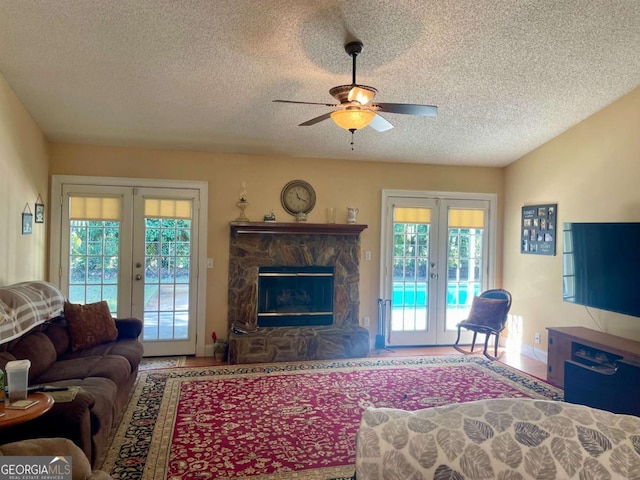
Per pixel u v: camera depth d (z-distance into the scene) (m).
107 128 4.39
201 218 5.02
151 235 4.91
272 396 3.73
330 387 3.96
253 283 5.10
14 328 2.77
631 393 3.09
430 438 1.08
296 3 2.65
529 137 4.86
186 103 3.93
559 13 2.82
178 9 2.71
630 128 3.92
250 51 3.15
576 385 3.48
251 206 5.15
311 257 5.27
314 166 5.32
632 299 3.65
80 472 1.57
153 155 4.90
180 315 5.01
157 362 4.75
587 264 4.11
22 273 3.92
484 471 0.99
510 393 3.88
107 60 3.26
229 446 2.85
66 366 3.06
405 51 3.17
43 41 3.03
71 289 4.73
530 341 5.21
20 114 3.82
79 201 4.73
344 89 2.62
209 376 4.25
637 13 2.82
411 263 5.62
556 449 0.98
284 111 4.11
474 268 5.78
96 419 2.34
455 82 3.66
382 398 3.71
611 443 0.98
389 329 5.55
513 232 5.59
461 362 4.85
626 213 3.96
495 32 2.98
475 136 4.80
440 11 2.74
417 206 5.60
